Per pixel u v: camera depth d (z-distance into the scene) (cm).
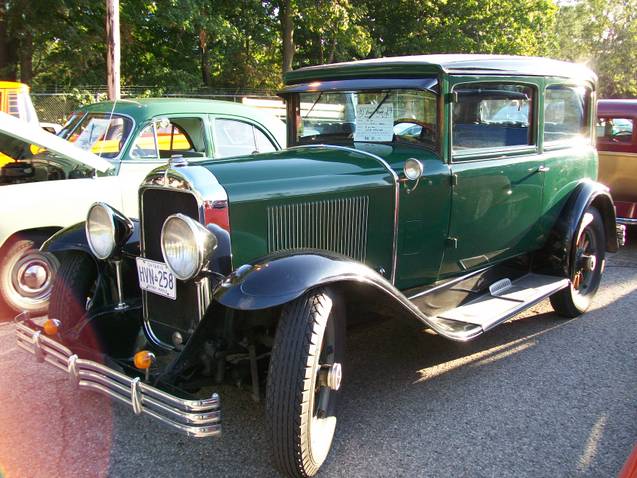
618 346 428
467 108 372
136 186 530
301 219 310
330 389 279
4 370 376
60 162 522
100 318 323
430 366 391
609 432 309
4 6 1566
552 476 271
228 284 253
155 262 301
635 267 663
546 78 431
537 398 346
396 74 369
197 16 1806
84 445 293
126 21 1823
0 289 464
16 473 268
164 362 294
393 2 2514
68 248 342
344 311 278
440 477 269
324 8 2006
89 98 1577
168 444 296
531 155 429
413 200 353
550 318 491
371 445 294
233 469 275
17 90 886
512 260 458
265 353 281
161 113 571
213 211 278
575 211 463
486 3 2523
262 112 661
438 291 387
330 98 408
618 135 758
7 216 452
